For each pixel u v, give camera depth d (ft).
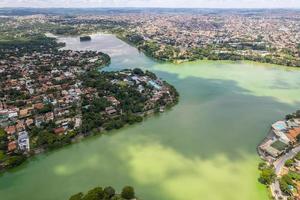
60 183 410.93
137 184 407.64
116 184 407.44
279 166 447.42
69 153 487.20
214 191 395.34
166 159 467.93
